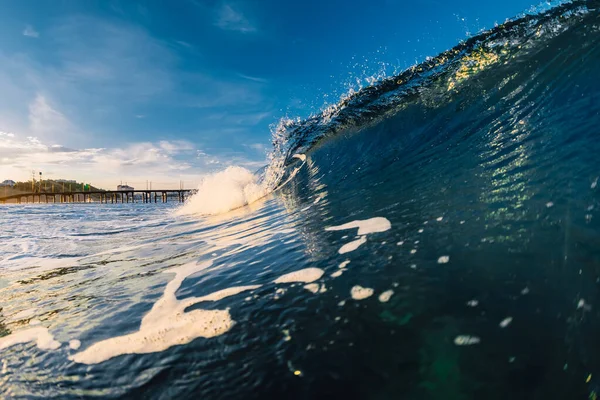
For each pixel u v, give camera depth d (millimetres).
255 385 931
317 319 1192
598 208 1345
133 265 2734
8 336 1561
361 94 6629
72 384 1093
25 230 6500
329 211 2916
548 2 4859
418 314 1086
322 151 6141
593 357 812
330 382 888
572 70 3160
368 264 1547
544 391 756
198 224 5023
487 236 1466
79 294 2098
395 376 865
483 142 2910
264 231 3025
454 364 863
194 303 1591
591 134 2012
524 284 1097
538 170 1897
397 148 4223
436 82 5426
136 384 1036
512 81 3812
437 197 2191
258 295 1513
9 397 1064
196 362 1091
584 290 1002
